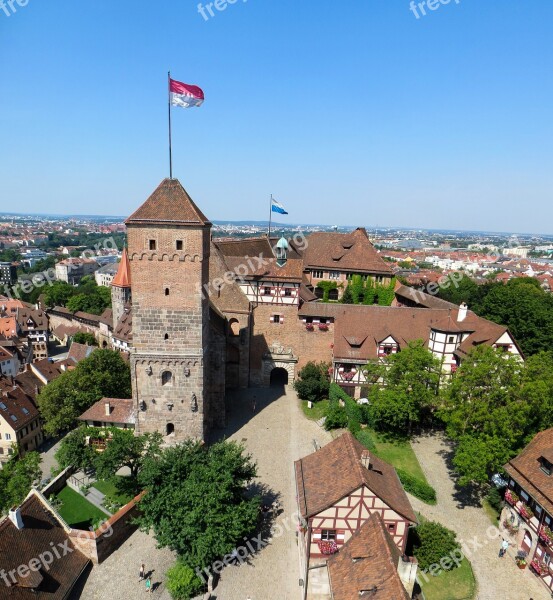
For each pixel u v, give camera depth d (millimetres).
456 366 54469
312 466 33469
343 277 79188
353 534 28266
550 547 29703
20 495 39312
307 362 61625
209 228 42688
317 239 87062
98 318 128625
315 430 50469
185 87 38156
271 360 61750
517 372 38688
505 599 29594
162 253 39625
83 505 39594
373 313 59000
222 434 49000
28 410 63750
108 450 39156
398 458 44344
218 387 49500
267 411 54781
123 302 102438
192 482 32312
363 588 23859
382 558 24781
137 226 39062
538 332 69562
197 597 30422
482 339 51969
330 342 60750
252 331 61719
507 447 35969
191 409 43250
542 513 31000
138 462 40500
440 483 40875
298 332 61188
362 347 55812
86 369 59844
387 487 30500
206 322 44625
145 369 42281
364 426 50438
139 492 40438
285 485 40781
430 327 56469
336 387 54094
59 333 135500
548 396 36406
